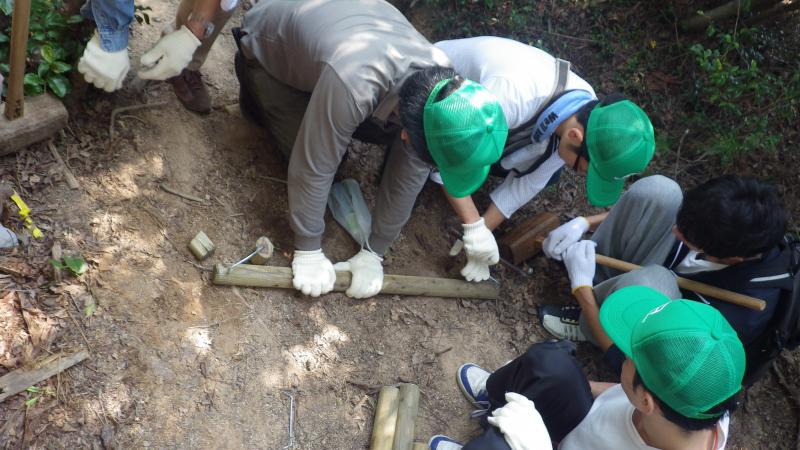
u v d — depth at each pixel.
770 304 2.43
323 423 2.43
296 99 2.58
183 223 2.56
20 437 1.97
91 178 2.49
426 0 3.71
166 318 2.35
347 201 2.92
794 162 3.86
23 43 2.09
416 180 2.47
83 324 2.20
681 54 4.05
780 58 4.03
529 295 3.13
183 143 2.74
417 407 2.55
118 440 2.08
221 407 2.29
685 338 1.66
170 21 3.07
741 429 3.01
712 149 3.72
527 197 2.99
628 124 2.37
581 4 4.05
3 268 2.17
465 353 2.84
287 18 2.37
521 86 2.54
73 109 2.58
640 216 2.75
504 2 3.88
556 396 2.21
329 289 2.62
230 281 2.50
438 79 2.07
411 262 3.00
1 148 2.32
